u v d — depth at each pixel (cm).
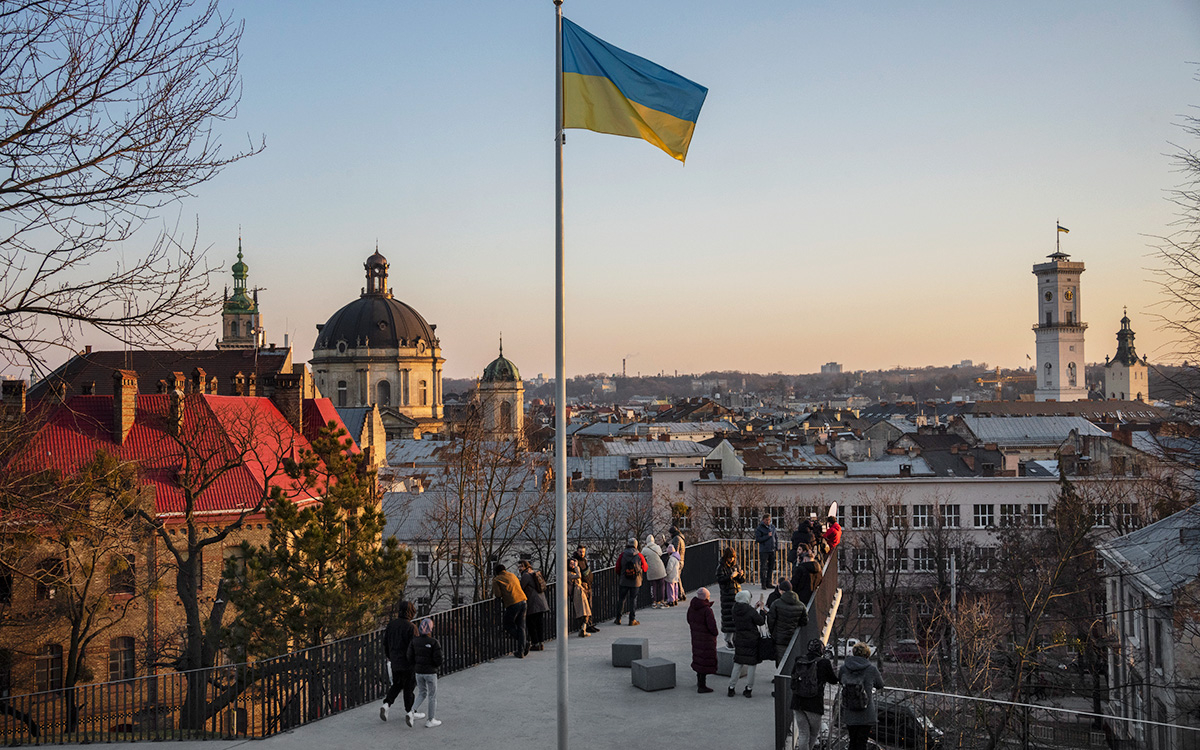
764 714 1777
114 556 3297
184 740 1756
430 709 1723
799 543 2694
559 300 1490
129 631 4188
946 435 11538
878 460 10225
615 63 1580
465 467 5400
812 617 2062
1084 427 12762
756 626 1888
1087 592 5134
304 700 1783
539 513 6656
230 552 4641
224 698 1909
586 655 2277
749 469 9556
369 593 3391
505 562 6556
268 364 10119
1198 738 3284
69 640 3909
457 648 2127
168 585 4331
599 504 6950
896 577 6569
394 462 11644
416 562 6738
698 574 3391
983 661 4500
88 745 1772
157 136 1557
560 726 1464
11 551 2366
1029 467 8725
